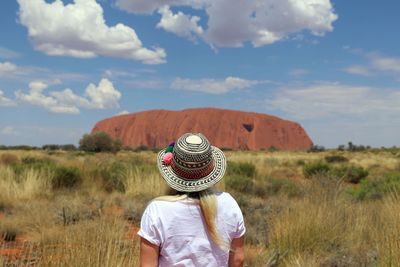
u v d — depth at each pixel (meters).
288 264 6.57
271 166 36.03
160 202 2.28
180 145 2.29
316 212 8.16
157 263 2.28
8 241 7.77
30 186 13.38
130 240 6.52
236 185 16.58
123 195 13.68
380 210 9.61
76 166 17.42
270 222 8.59
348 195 12.32
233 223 2.32
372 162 50.16
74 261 4.66
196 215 2.26
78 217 9.22
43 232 7.15
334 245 7.47
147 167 17.00
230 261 2.38
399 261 5.37
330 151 107.44
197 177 2.28
